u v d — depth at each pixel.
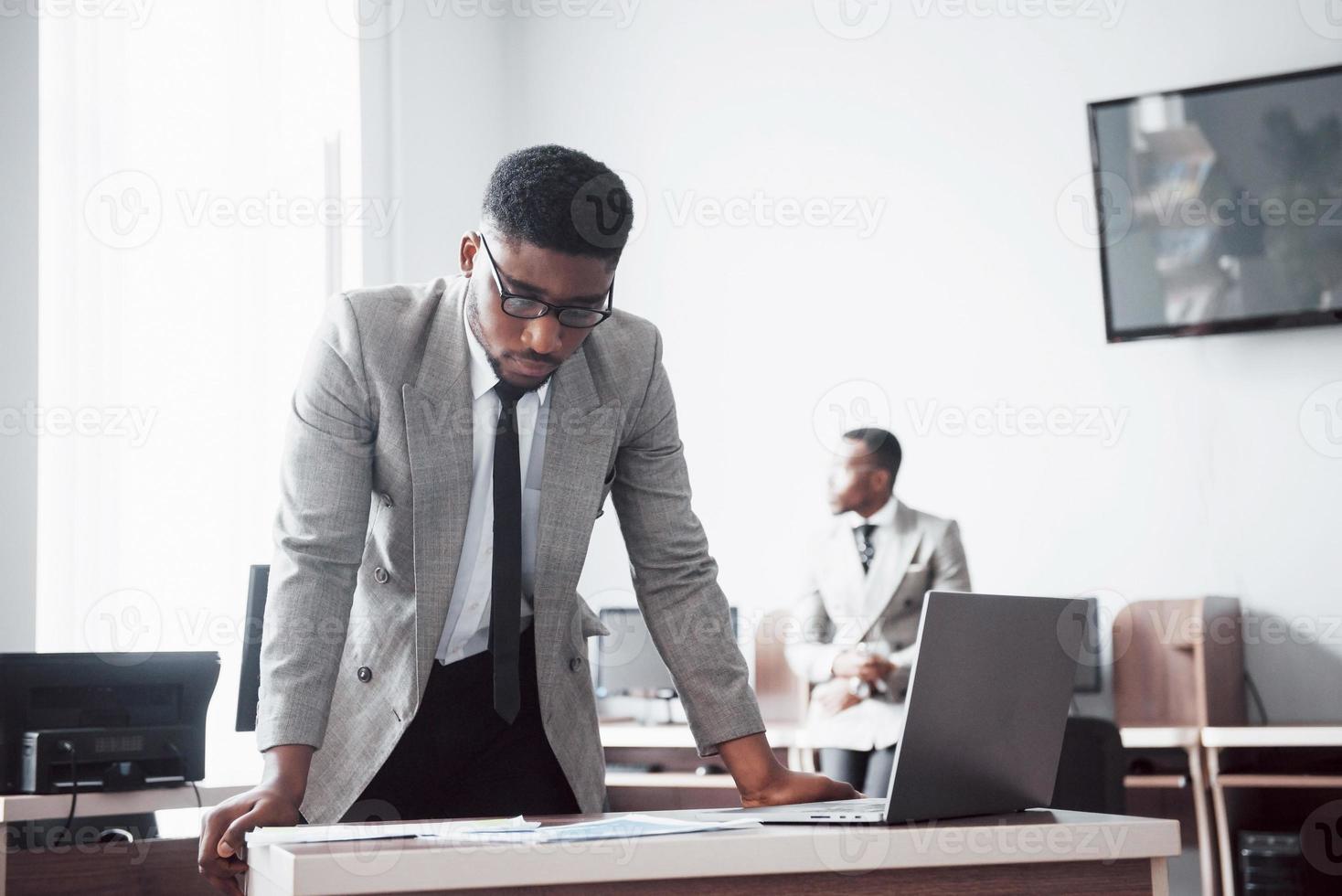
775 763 1.42
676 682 1.49
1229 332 3.72
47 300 3.10
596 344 1.52
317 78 3.98
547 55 4.82
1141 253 3.85
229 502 3.42
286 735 1.25
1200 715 3.29
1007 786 1.28
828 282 4.33
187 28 3.49
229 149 3.55
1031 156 4.09
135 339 3.26
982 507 4.03
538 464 1.49
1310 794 3.47
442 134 4.40
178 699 2.31
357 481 1.39
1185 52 3.91
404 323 1.44
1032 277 4.05
